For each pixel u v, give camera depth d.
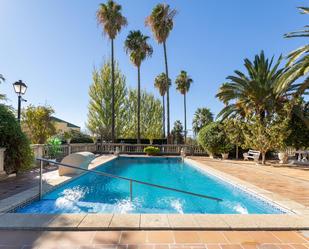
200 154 21.77
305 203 5.38
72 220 3.89
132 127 34.59
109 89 27.72
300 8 11.88
